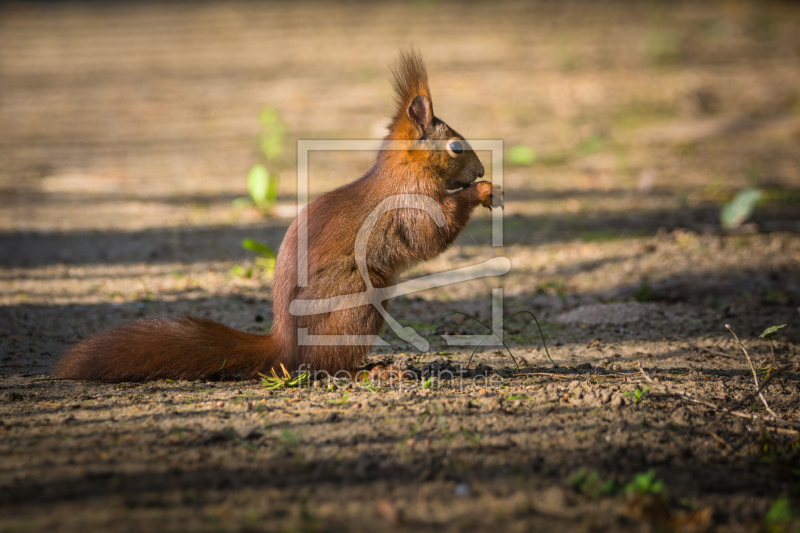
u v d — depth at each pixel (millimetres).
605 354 8891
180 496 5102
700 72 29484
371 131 23125
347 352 7559
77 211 16781
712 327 9898
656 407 6871
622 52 31891
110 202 17547
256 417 6559
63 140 23469
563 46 32688
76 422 6445
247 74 30438
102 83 29984
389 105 25875
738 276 12180
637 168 20375
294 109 25953
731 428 6457
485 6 40000
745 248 13727
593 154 21625
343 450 5848
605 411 6699
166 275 12562
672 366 8391
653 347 9133
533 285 12273
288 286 7648
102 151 22297
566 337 9656
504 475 5445
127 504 4969
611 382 7676
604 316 10414
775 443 6156
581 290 11938
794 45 32688
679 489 5375
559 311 10859
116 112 26516
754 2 39594
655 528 4785
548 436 6141
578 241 14672
